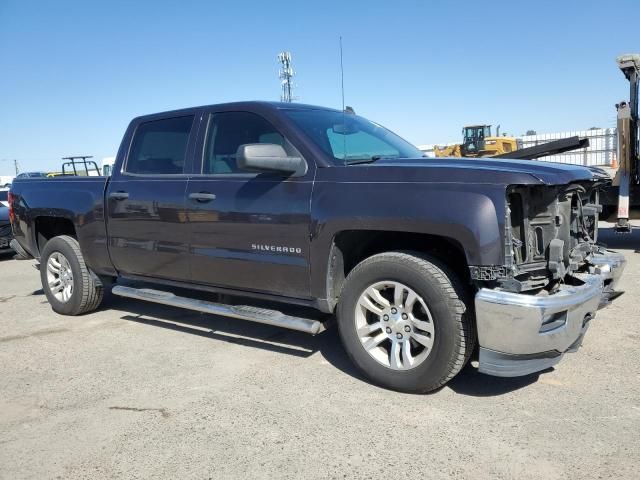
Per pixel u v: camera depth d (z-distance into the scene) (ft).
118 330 17.13
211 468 9.05
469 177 10.52
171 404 11.53
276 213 12.78
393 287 11.50
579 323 10.70
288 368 13.38
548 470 8.68
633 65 29.53
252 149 11.87
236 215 13.51
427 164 11.52
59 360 14.52
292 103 14.71
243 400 11.60
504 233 10.10
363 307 11.94
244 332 16.49
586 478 8.44
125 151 16.87
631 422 10.15
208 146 14.74
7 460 9.49
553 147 19.74
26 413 11.33
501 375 10.41
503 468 8.77
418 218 10.75
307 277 12.57
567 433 9.80
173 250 15.11
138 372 13.46
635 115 30.32
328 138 13.42
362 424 10.37
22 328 17.74
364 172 11.76
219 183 14.01
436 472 8.73
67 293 18.90
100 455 9.57
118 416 11.05
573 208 12.42
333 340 15.47
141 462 9.30
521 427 10.07
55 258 19.17
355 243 12.64
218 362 13.97
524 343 10.02
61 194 18.39
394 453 9.32
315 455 9.34
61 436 10.29
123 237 16.47
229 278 14.10
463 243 10.32
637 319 16.44
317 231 12.14
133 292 16.66
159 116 16.20
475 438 9.72
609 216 31.91
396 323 11.48
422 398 11.40
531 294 10.91
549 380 12.16
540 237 11.16
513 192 10.44
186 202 14.58
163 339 16.07
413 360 11.32
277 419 10.69
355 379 12.54
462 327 10.73
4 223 35.27
